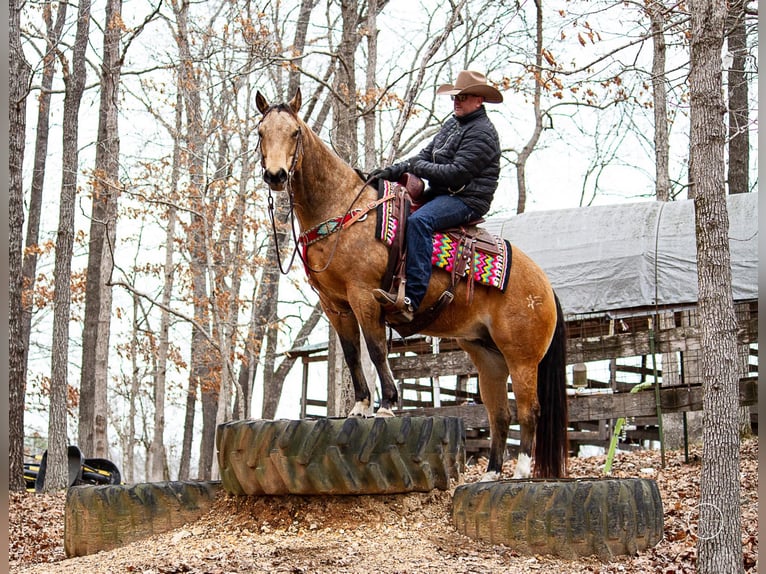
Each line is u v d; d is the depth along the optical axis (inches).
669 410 498.9
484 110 316.8
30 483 613.3
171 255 863.1
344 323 307.0
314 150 287.0
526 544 270.7
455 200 303.7
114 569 261.3
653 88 622.5
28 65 611.2
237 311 860.0
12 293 555.5
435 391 645.9
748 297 545.6
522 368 314.3
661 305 583.2
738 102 640.4
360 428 285.7
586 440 587.5
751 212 563.5
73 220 642.2
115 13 717.9
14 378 556.1
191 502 312.5
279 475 284.5
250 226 843.4
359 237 288.4
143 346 1183.6
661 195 680.4
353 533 279.6
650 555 275.3
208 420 1096.8
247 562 250.7
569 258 613.9
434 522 290.7
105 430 742.5
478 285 309.4
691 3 275.6
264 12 686.5
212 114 883.4
